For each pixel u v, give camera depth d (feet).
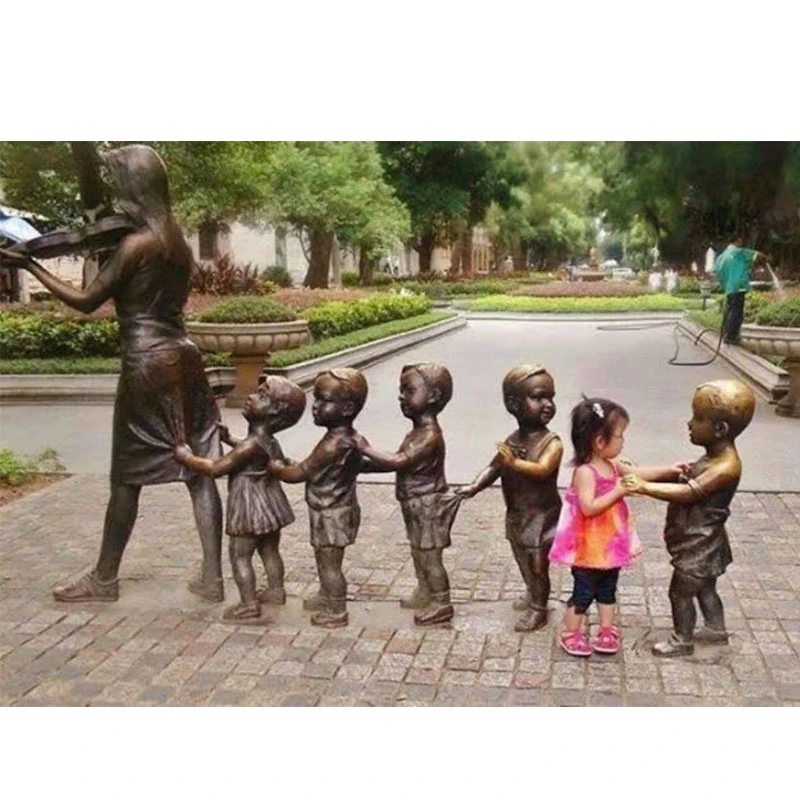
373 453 15.08
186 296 16.71
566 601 16.44
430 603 15.60
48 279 16.08
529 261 204.44
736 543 19.43
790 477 24.76
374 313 65.67
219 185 55.77
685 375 47.32
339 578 15.44
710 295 103.09
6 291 82.48
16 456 27.84
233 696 13.02
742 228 62.03
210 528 16.55
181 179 54.08
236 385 38.60
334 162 87.81
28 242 15.99
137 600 16.63
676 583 14.08
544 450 14.65
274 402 15.49
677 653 14.14
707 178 49.06
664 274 121.60
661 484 13.74
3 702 12.89
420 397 15.10
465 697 12.96
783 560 18.39
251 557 15.85
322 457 15.16
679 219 68.08
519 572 17.99
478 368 51.29
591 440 14.06
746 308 52.70
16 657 14.32
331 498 15.29
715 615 14.44
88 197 49.73
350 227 97.30
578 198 169.48
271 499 15.75
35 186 56.44
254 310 37.63
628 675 13.56
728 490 13.76
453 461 27.53
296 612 16.02
